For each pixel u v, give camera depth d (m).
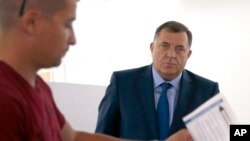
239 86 2.42
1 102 0.63
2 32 0.71
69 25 0.74
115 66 2.89
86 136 1.08
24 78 0.73
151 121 1.58
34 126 0.70
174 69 1.59
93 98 2.54
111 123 1.62
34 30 0.70
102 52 2.88
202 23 2.65
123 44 2.92
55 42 0.72
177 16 2.79
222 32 2.52
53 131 0.82
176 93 1.64
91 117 2.53
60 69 2.62
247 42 2.37
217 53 2.56
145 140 1.55
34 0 0.68
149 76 1.68
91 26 2.85
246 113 2.38
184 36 1.60
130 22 2.91
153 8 2.85
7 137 0.62
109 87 1.71
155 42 1.64
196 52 2.69
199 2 2.65
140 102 1.62
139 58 2.87
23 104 0.68
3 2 0.69
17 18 0.69
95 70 2.85
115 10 2.89
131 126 1.58
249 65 2.36
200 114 1.08
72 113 2.49
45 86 0.92
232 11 2.46
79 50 2.80
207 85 1.68
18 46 0.71
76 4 0.75
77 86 2.50
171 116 1.59
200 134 1.06
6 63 0.71
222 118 1.07
